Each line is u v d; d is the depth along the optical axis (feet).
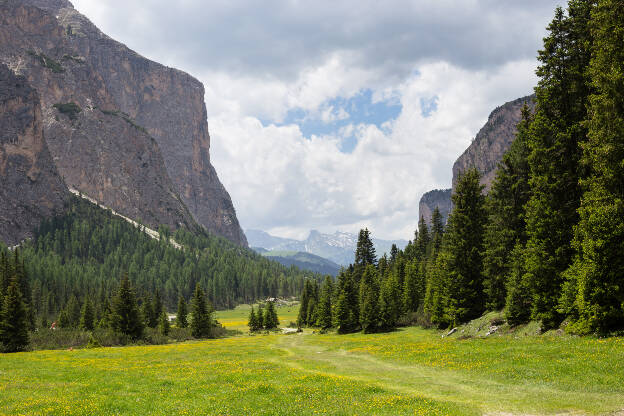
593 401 52.70
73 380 86.74
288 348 178.09
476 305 170.40
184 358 136.67
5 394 69.31
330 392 65.05
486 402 55.93
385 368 94.48
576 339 89.81
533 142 118.83
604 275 88.28
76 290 499.92
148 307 350.43
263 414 53.11
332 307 313.94
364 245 348.38
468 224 173.68
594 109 94.48
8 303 199.72
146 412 56.39
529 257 117.29
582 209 94.32
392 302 263.49
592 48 101.35
